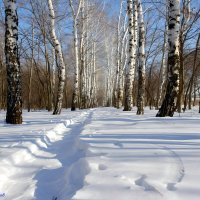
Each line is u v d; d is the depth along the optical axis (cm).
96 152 527
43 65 4088
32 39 2980
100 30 3956
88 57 4125
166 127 823
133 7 2067
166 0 2152
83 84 3472
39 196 391
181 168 403
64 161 562
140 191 328
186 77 3675
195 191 317
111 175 390
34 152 644
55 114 1869
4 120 1245
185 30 1950
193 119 1016
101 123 1014
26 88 4853
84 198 320
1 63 3378
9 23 1091
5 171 477
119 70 3178
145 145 567
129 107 2103
